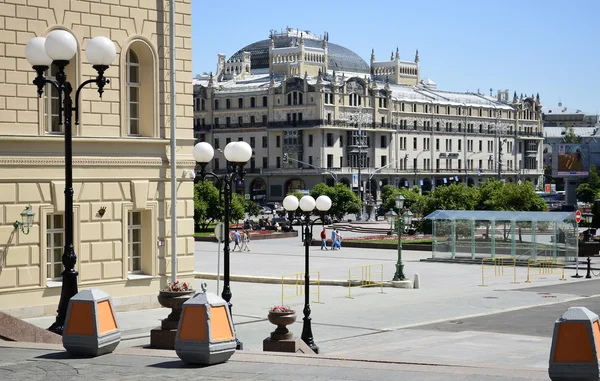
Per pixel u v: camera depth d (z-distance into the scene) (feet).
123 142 107.55
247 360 64.54
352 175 551.18
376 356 85.35
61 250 104.01
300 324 109.91
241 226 349.00
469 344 93.61
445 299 137.69
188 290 79.46
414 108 604.08
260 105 563.89
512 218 203.10
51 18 101.19
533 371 60.18
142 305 110.01
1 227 97.45
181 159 113.29
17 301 98.78
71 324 66.08
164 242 112.27
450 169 627.46
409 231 292.61
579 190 577.43
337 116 545.85
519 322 112.47
